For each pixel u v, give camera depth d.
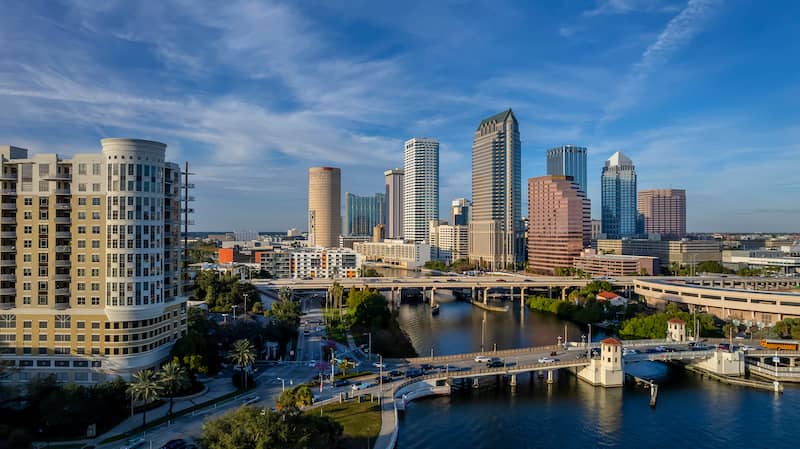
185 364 163.12
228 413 111.88
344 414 144.25
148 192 166.50
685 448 139.62
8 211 164.88
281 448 99.88
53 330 162.12
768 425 154.38
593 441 143.25
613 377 189.75
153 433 129.38
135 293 162.00
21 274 163.25
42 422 132.25
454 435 145.62
